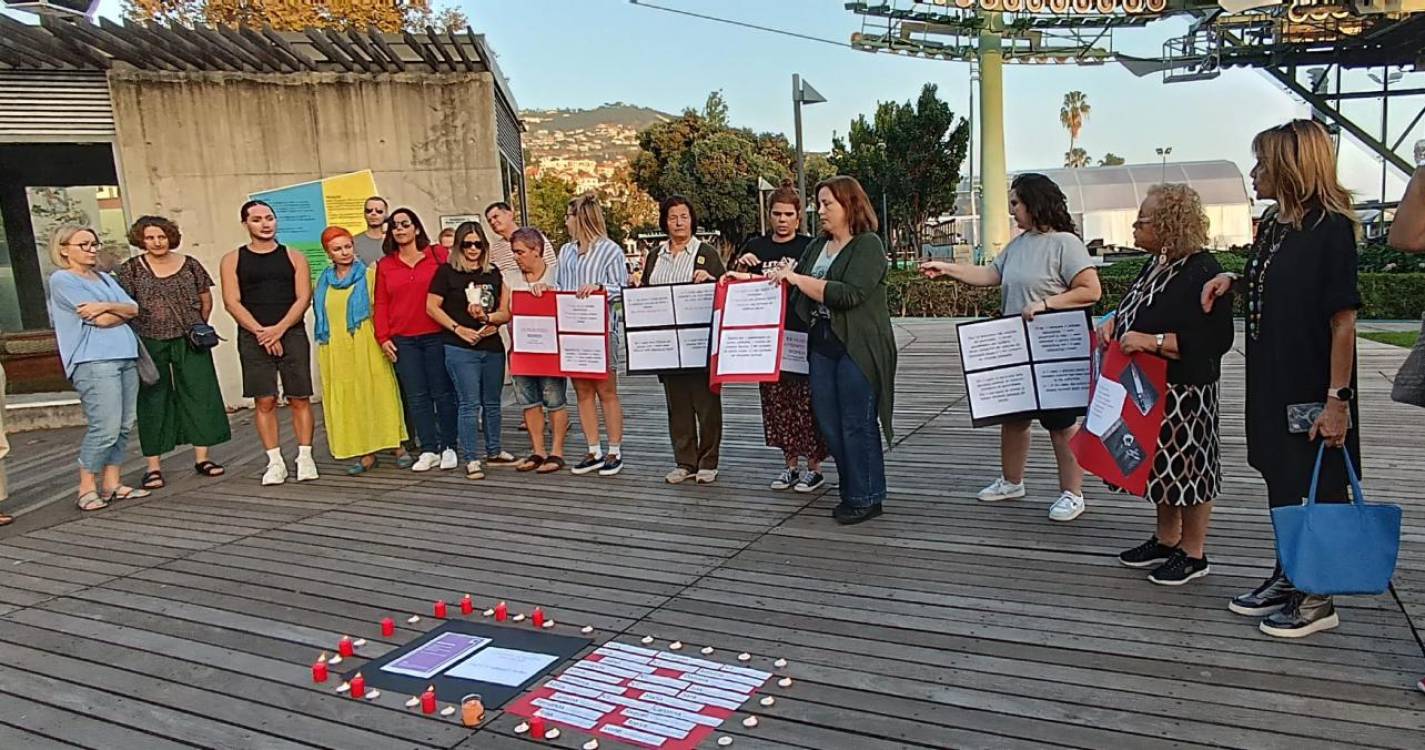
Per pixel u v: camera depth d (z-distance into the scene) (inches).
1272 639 108.6
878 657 109.5
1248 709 93.4
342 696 106.0
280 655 118.0
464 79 335.0
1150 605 120.2
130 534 174.9
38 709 105.4
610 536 161.8
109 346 189.3
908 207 1085.8
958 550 145.5
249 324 201.6
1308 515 100.9
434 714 100.7
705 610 126.6
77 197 381.7
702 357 185.5
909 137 1051.3
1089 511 162.2
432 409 218.8
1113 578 130.3
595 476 205.8
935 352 408.5
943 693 100.0
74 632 128.0
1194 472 120.1
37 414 310.8
